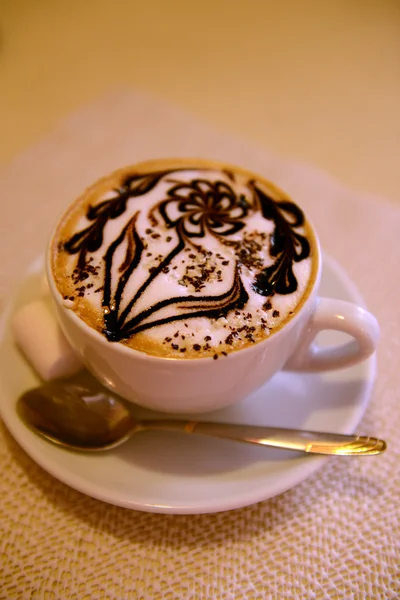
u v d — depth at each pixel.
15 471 0.28
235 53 0.55
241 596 0.25
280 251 0.28
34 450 0.27
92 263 0.27
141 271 0.27
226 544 0.26
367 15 0.61
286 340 0.26
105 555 0.26
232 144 0.43
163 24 0.58
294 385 0.29
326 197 0.39
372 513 0.27
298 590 0.25
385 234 0.37
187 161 0.32
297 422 0.28
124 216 0.29
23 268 0.35
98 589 0.25
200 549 0.26
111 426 0.28
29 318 0.29
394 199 0.40
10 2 0.60
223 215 0.29
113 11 0.60
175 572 0.26
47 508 0.27
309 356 0.28
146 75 0.51
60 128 0.44
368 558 0.26
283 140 0.44
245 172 0.32
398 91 0.50
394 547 0.26
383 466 0.28
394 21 0.60
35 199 0.39
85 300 0.26
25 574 0.25
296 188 0.40
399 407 0.30
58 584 0.25
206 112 0.47
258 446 0.27
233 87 0.50
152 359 0.25
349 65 0.53
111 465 0.27
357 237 0.37
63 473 0.26
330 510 0.27
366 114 0.47
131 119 0.45
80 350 0.27
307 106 0.48
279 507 0.27
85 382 0.30
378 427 0.29
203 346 0.25
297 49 0.55
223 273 0.27
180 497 0.26
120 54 0.54
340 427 0.28
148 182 0.31
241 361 0.25
